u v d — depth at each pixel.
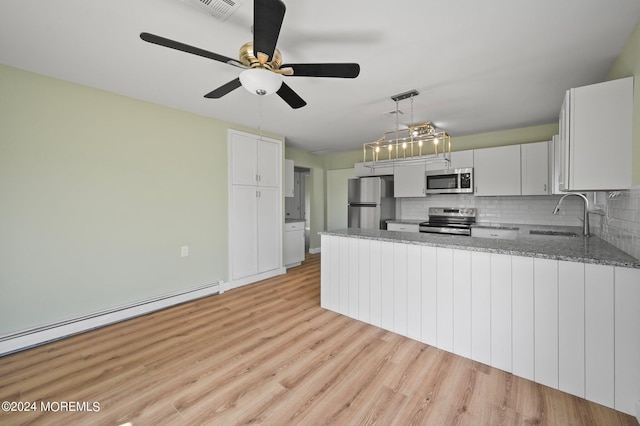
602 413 1.52
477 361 2.00
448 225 4.16
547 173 3.55
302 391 1.71
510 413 1.53
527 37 1.78
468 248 2.00
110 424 1.46
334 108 3.10
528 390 1.71
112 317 2.66
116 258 2.76
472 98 2.80
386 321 2.51
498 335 1.91
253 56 1.62
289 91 1.96
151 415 1.52
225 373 1.89
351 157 5.85
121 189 2.78
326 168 6.31
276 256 4.37
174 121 3.17
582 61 2.07
